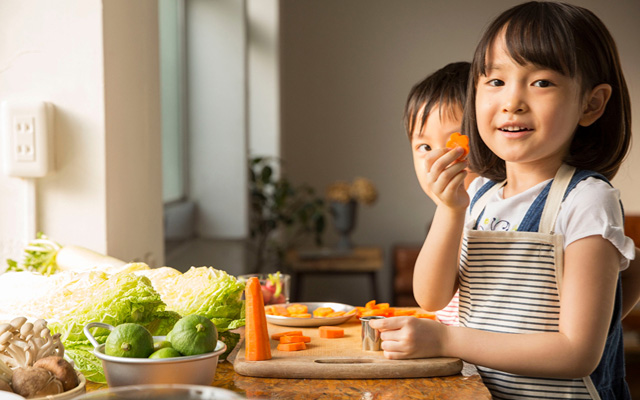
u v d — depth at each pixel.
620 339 1.06
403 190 5.32
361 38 5.27
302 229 5.27
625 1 5.17
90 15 1.43
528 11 0.94
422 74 5.28
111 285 0.94
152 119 1.82
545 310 0.94
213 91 3.59
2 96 1.45
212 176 3.63
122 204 1.56
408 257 4.57
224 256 3.61
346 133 5.31
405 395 0.81
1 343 0.77
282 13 4.99
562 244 0.93
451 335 0.92
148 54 1.79
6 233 1.45
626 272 1.08
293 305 1.29
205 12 3.55
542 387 0.94
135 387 0.57
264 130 4.22
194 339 0.80
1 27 1.44
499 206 1.03
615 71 0.97
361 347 0.99
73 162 1.45
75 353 0.88
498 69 0.93
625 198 5.16
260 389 0.84
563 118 0.91
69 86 1.44
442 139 1.31
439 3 5.25
